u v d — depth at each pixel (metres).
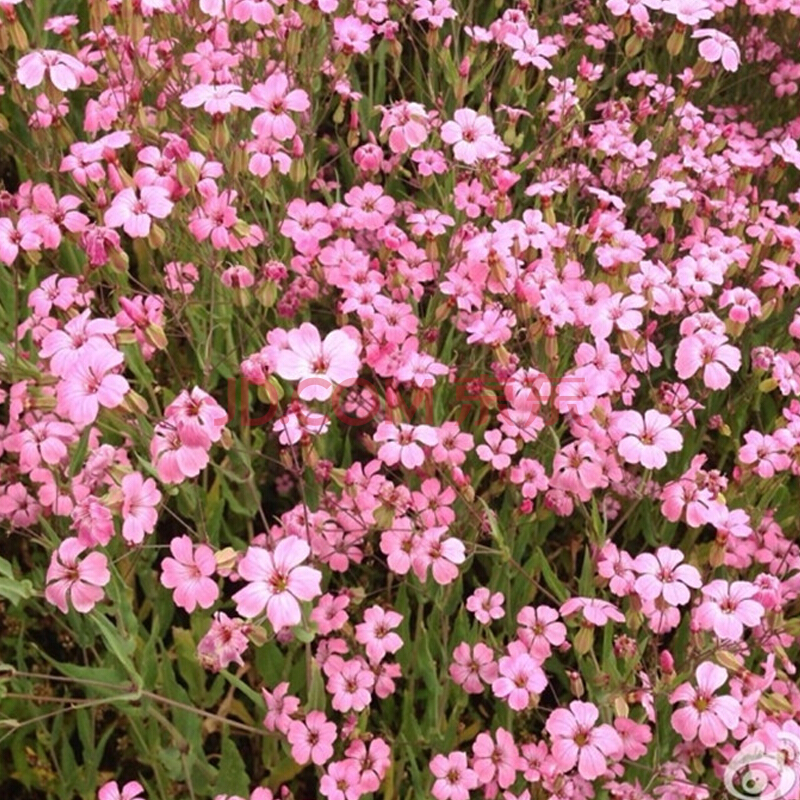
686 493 0.41
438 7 0.53
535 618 0.41
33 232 0.42
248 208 0.49
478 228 0.49
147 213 0.40
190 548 0.37
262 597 0.35
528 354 0.49
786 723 0.38
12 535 0.46
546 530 0.46
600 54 0.62
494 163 0.49
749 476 0.44
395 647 0.41
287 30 0.48
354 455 0.49
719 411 0.49
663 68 0.62
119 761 0.45
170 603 0.43
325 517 0.42
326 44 0.51
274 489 0.49
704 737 0.37
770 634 0.41
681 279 0.46
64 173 0.48
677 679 0.39
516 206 0.54
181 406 0.36
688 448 0.47
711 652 0.39
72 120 0.52
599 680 0.40
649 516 0.46
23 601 0.43
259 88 0.45
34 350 0.43
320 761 0.39
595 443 0.42
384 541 0.40
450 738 0.42
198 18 0.48
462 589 0.45
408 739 0.42
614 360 0.42
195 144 0.47
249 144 0.45
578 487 0.42
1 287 0.45
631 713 0.41
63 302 0.42
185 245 0.44
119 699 0.38
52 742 0.42
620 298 0.43
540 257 0.47
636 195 0.54
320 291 0.48
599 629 0.45
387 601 0.46
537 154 0.51
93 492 0.40
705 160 0.53
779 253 0.49
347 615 0.43
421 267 0.47
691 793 0.40
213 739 0.45
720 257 0.47
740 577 0.45
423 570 0.40
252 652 0.45
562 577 0.48
